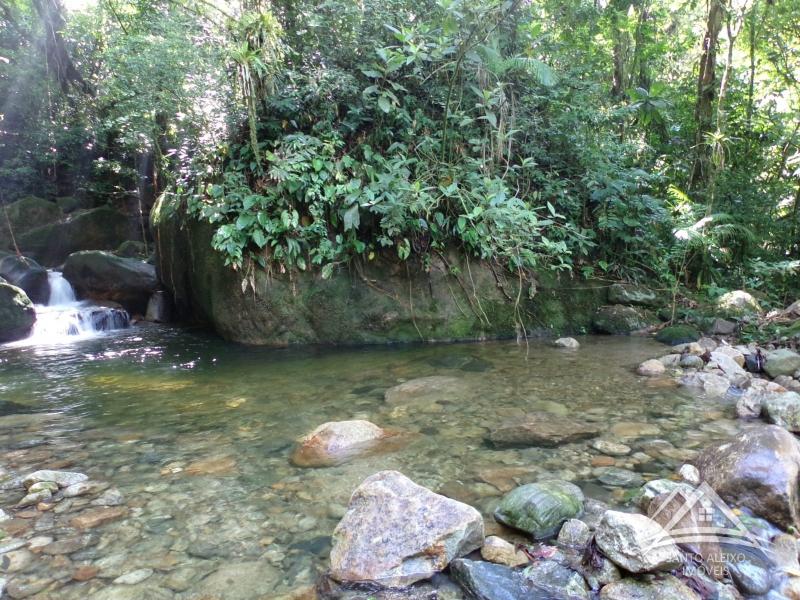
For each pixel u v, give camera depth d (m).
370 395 4.13
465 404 3.84
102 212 11.34
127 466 2.90
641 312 6.70
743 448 2.39
